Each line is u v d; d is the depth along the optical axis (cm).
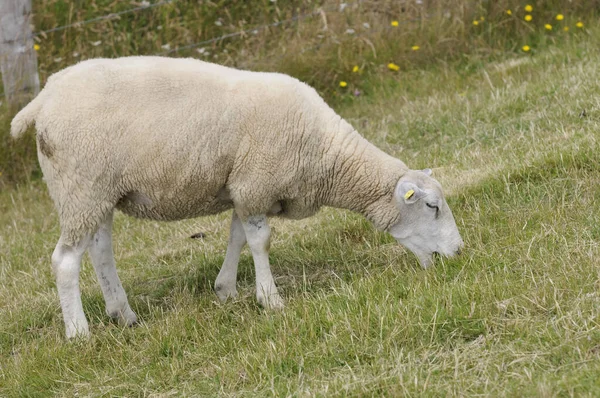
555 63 1319
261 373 664
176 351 740
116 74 745
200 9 1486
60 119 734
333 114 802
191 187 762
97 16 1464
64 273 770
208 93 749
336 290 774
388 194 802
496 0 1480
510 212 877
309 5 1514
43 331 845
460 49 1457
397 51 1455
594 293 664
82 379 727
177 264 966
